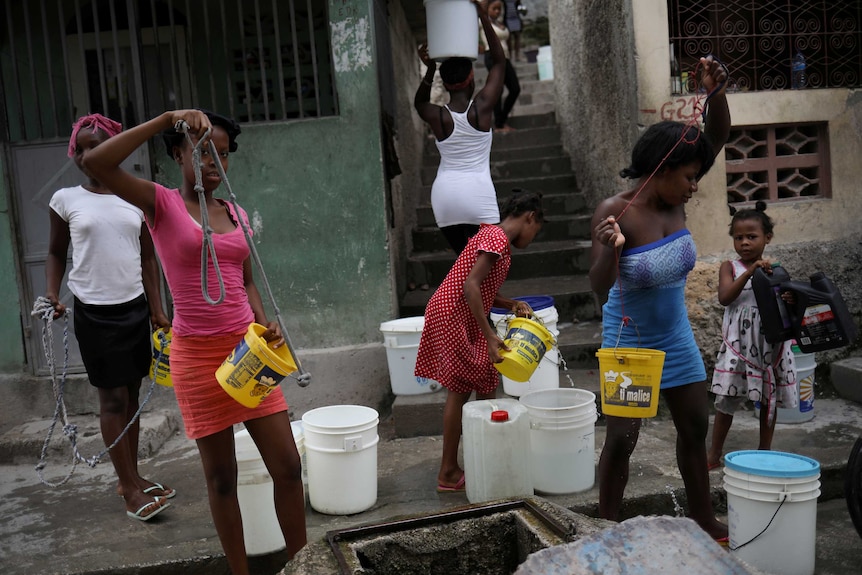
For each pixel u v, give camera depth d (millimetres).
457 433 3930
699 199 5172
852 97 5289
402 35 7824
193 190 2799
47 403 5496
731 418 4152
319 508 3812
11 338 5512
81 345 3883
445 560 2283
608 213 3004
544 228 7074
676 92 5113
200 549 3479
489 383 3906
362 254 5523
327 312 5562
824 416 4895
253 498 3385
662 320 3100
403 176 7008
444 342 3811
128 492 3918
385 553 2213
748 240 4074
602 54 6176
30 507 4230
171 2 5754
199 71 5902
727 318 4195
